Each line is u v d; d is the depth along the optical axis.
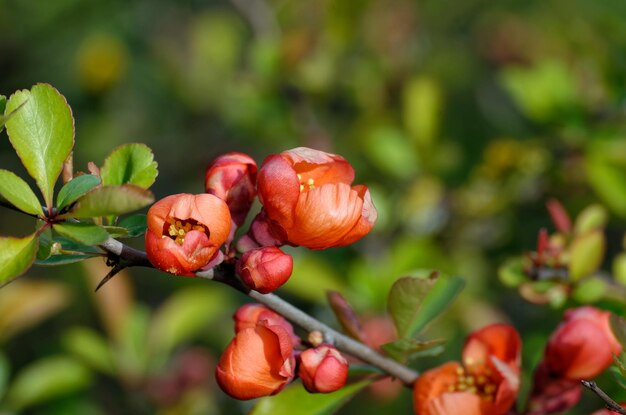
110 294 0.60
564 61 0.70
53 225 0.34
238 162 0.36
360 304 0.56
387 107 0.72
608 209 0.60
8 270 0.33
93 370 0.60
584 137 0.58
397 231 0.65
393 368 0.38
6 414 0.54
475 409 0.37
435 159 0.65
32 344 0.74
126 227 0.36
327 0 0.69
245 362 0.34
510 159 0.62
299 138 0.69
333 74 0.70
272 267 0.34
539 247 0.45
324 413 0.39
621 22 0.62
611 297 0.45
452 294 0.42
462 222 0.65
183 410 0.62
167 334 0.61
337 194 0.35
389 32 0.76
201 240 0.34
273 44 0.68
